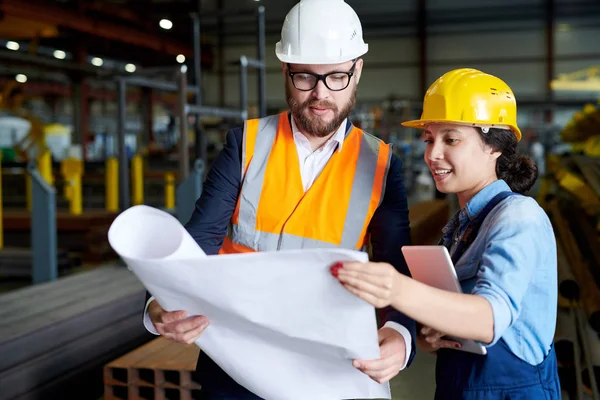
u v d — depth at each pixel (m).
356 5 24.11
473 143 1.24
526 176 1.29
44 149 11.43
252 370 1.23
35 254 4.98
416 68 24.03
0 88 16.14
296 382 1.22
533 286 1.17
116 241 1.04
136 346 3.68
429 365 3.55
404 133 16.14
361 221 1.47
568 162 7.38
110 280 4.08
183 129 5.25
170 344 2.84
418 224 5.28
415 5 23.67
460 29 23.61
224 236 1.51
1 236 6.35
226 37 25.22
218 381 1.52
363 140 1.52
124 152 5.43
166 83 5.51
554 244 1.19
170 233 1.07
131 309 3.64
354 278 0.96
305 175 1.50
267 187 1.48
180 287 1.07
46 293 3.67
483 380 1.20
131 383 2.55
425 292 0.99
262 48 7.16
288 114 1.54
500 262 1.09
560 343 2.78
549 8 22.72
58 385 2.87
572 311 3.18
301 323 1.08
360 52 1.41
